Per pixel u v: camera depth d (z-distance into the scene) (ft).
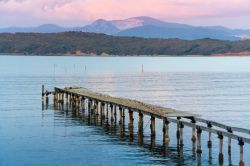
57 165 144.87
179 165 142.51
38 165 144.87
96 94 242.17
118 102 205.05
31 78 524.93
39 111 254.47
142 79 526.16
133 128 201.77
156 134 187.73
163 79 527.81
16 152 160.04
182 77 564.71
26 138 181.88
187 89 405.39
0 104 286.25
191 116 163.94
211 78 547.08
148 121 218.38
